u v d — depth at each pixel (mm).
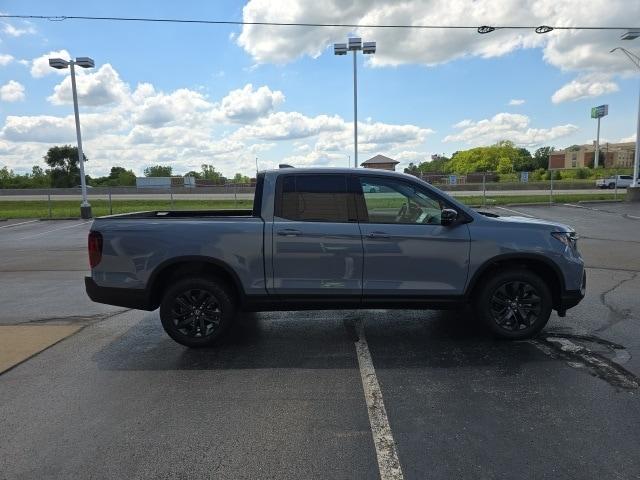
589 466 2852
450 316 6098
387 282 4855
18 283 8680
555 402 3689
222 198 37438
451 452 3027
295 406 3703
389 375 4266
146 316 6402
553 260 4875
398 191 4914
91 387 4109
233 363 4629
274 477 2801
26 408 3727
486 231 4871
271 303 4895
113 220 4906
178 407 3715
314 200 4895
